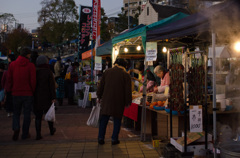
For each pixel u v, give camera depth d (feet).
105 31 129.08
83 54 46.47
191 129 11.49
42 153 14.47
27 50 17.08
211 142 12.65
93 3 35.55
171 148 12.89
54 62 37.19
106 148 15.39
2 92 26.58
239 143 10.75
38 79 17.34
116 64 16.65
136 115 18.53
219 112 13.73
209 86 19.42
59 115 28.09
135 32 18.10
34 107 17.35
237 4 10.24
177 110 13.14
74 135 18.69
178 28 13.25
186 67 12.37
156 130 18.28
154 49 16.61
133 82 24.84
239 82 14.90
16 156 13.96
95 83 34.35
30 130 20.54
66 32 161.38
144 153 14.43
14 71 16.75
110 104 15.74
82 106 34.91
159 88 17.97
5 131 20.15
